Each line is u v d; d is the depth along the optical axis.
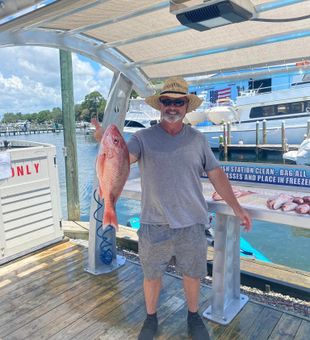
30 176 3.63
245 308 2.49
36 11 1.76
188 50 2.83
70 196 5.40
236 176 3.18
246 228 2.12
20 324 2.37
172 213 1.97
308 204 2.14
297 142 13.62
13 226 3.49
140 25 2.42
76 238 4.57
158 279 2.10
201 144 2.02
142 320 2.38
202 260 2.07
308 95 13.30
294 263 5.16
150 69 3.20
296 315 2.39
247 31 2.43
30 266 3.34
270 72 3.04
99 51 2.80
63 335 2.24
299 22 2.26
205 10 1.65
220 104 16.03
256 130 14.27
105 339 2.19
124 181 1.78
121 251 4.09
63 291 2.81
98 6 1.98
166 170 1.94
